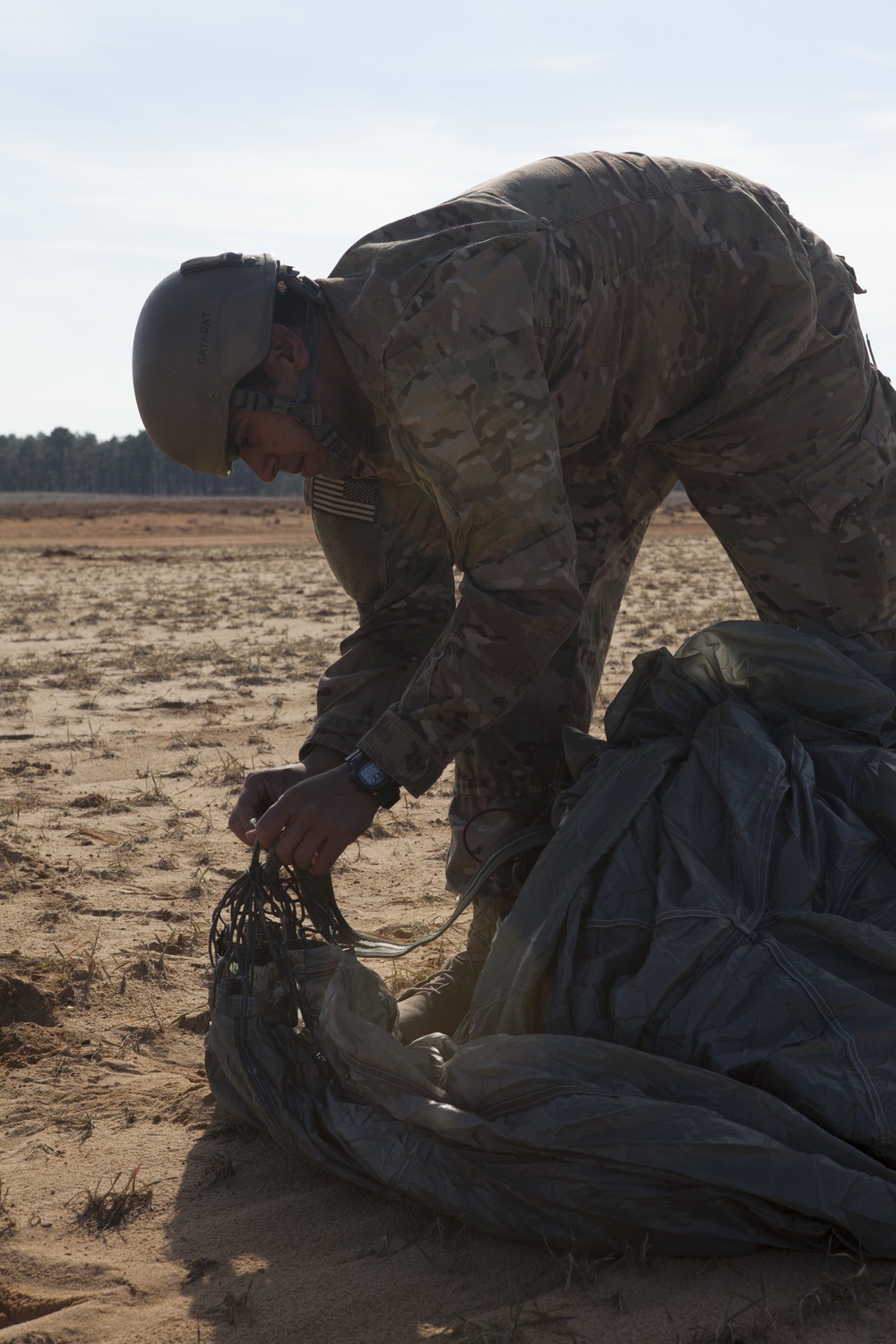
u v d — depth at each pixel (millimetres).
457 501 2242
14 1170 2328
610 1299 1820
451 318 2209
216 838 4785
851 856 2299
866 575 2869
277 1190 2219
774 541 2879
